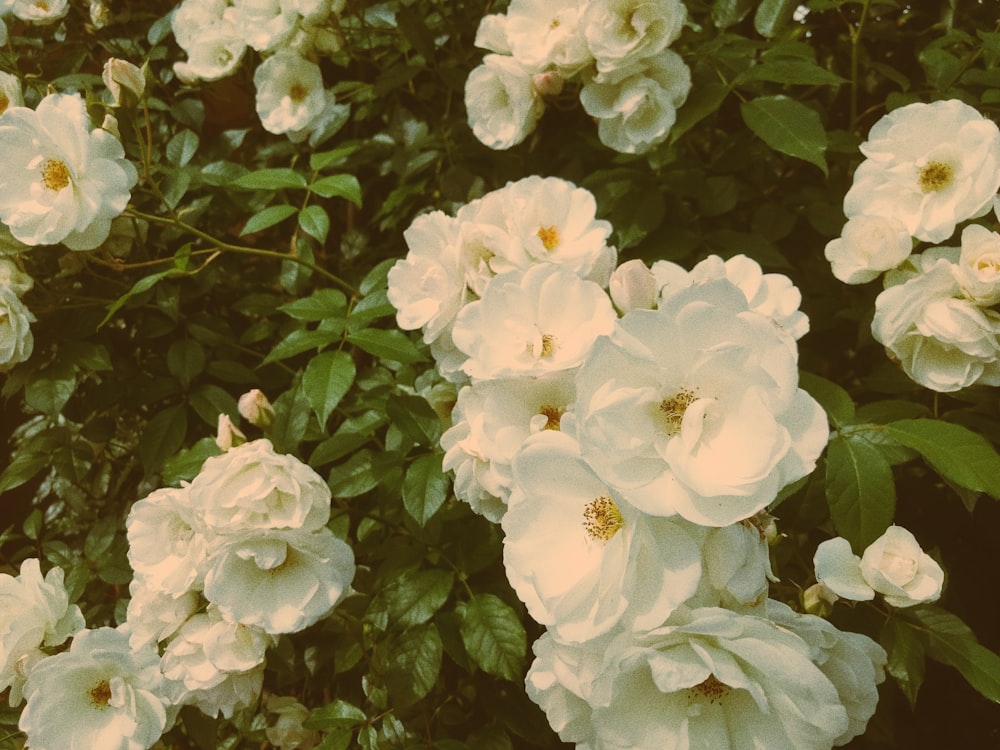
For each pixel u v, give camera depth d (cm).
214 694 50
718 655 35
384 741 54
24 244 63
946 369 52
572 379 42
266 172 65
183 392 68
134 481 79
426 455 54
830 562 45
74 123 58
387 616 54
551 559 38
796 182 69
